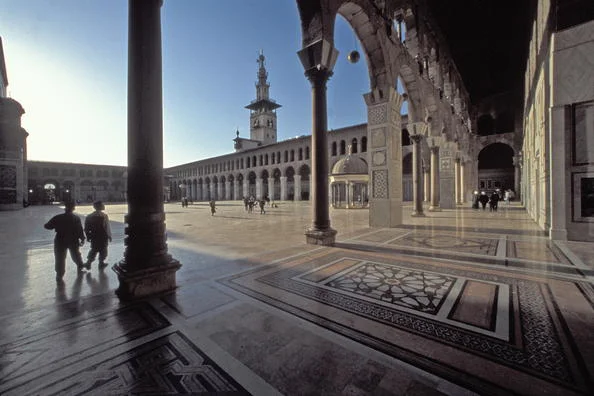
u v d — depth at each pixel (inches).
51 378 62.7
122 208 1011.9
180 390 58.6
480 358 66.7
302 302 104.2
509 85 829.2
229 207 979.3
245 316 93.0
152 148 122.0
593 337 75.4
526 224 332.8
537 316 89.0
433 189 545.0
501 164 1061.8
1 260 183.5
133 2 123.4
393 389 57.0
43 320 91.7
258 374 63.0
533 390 55.4
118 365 67.4
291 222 420.2
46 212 746.8
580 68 212.5
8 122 874.8
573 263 153.9
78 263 151.7
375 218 338.3
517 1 446.3
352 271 143.8
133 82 121.9
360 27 305.6
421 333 79.7
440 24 514.9
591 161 211.9
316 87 227.8
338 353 70.6
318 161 226.1
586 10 213.9
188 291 117.7
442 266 151.3
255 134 2257.6
